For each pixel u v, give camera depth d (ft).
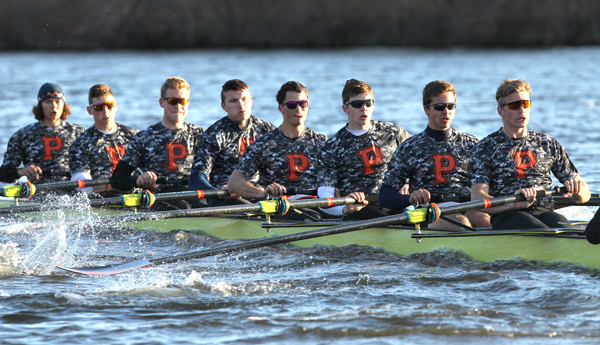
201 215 88.28
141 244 99.09
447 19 649.20
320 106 264.72
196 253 78.69
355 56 568.00
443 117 90.74
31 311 65.21
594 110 232.94
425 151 91.97
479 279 74.33
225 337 58.34
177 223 106.63
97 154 121.49
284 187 96.32
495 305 65.16
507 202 82.23
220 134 107.55
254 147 101.50
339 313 63.77
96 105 120.88
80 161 120.47
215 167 109.40
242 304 67.41
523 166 85.71
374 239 90.94
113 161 122.93
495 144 86.43
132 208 114.32
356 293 70.54
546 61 467.11
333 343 56.75
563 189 84.99
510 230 81.30
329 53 610.24
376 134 99.14
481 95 290.35
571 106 245.24
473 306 64.85
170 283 75.51
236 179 101.14
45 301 68.33
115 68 472.44
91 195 120.06
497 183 86.63
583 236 78.33
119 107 268.62
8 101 281.33
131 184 110.01
